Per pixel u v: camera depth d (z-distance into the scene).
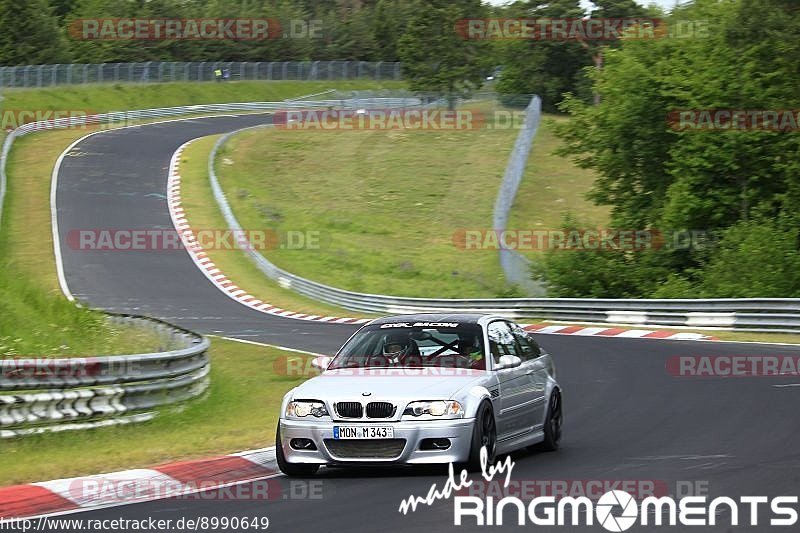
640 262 68.75
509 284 70.75
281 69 184.00
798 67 67.56
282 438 17.11
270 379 37.31
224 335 52.53
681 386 29.03
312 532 13.06
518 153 100.94
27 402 21.91
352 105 149.12
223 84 176.12
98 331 37.06
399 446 16.47
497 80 157.00
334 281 81.12
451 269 85.75
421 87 151.38
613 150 75.19
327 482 16.58
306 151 123.69
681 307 47.59
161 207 95.62
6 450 20.89
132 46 178.62
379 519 13.66
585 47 154.38
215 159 117.06
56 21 173.38
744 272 56.06
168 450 20.19
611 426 22.73
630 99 72.62
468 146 122.00
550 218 97.50
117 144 121.50
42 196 95.81
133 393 25.16
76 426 22.75
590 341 44.00
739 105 67.75
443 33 151.62
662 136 73.25
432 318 19.52
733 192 67.50
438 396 16.66
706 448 19.02
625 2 152.50
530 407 19.00
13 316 34.44
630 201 75.06
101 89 156.62
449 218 100.19
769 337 41.66
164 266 77.88
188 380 28.80
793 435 20.20
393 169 115.25
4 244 80.81
